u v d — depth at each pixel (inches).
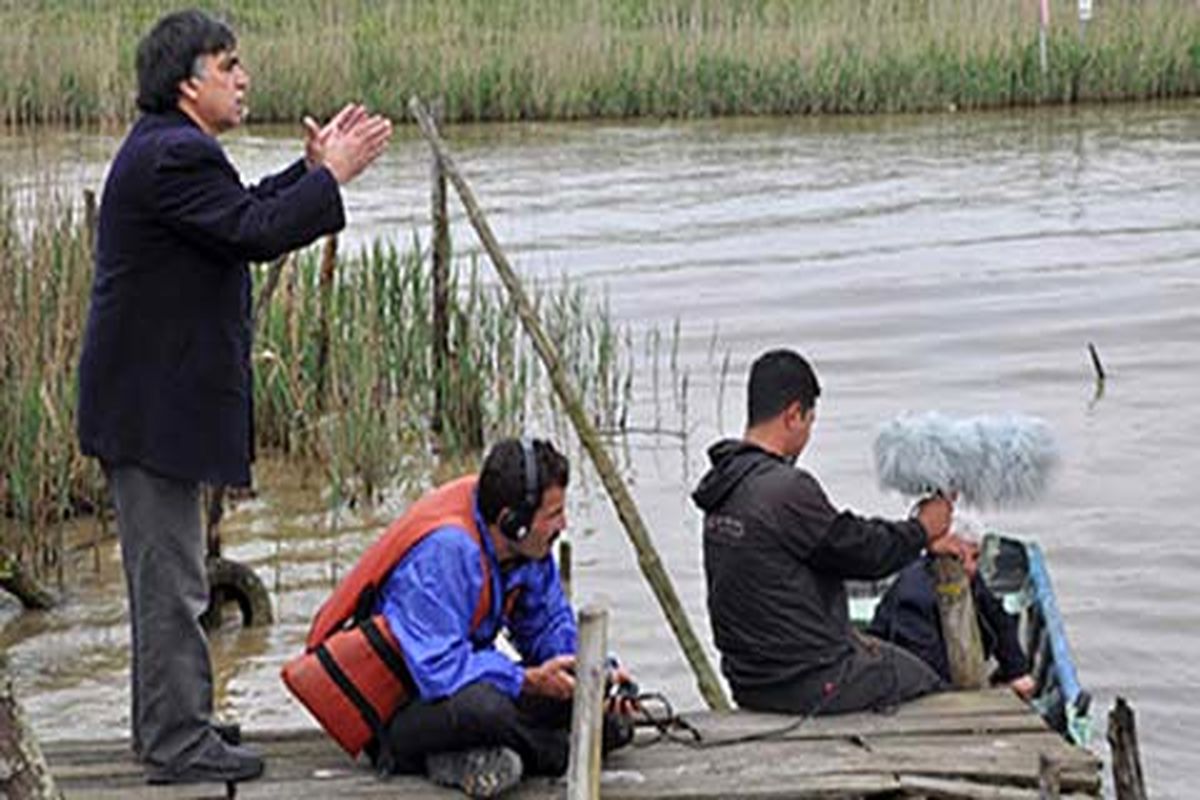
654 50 1660.9
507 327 705.0
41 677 475.5
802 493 340.2
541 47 1672.0
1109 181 1243.2
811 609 341.7
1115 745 265.4
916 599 372.5
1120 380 747.4
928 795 309.9
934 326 842.8
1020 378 752.3
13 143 977.5
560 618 324.8
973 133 1505.9
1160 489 610.2
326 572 550.9
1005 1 1755.7
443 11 1819.6
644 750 328.8
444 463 661.9
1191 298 888.9
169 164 296.8
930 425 342.6
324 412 668.7
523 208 1160.8
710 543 350.0
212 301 304.3
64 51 1437.0
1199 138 1443.2
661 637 495.8
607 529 583.8
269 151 1416.1
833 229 1080.8
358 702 313.6
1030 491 342.6
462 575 308.8
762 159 1378.0
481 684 307.7
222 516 571.5
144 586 309.1
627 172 1316.4
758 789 311.4
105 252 303.6
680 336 825.5
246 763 318.0
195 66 304.3
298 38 1672.0
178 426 303.0
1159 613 512.1
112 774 319.3
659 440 677.9
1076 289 912.3
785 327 840.9
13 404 556.4
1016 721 337.1
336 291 712.4
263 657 486.3
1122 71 1692.9
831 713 341.1
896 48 1662.2
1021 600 429.7
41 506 547.8
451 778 311.6
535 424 693.3
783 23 1786.4
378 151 312.7
